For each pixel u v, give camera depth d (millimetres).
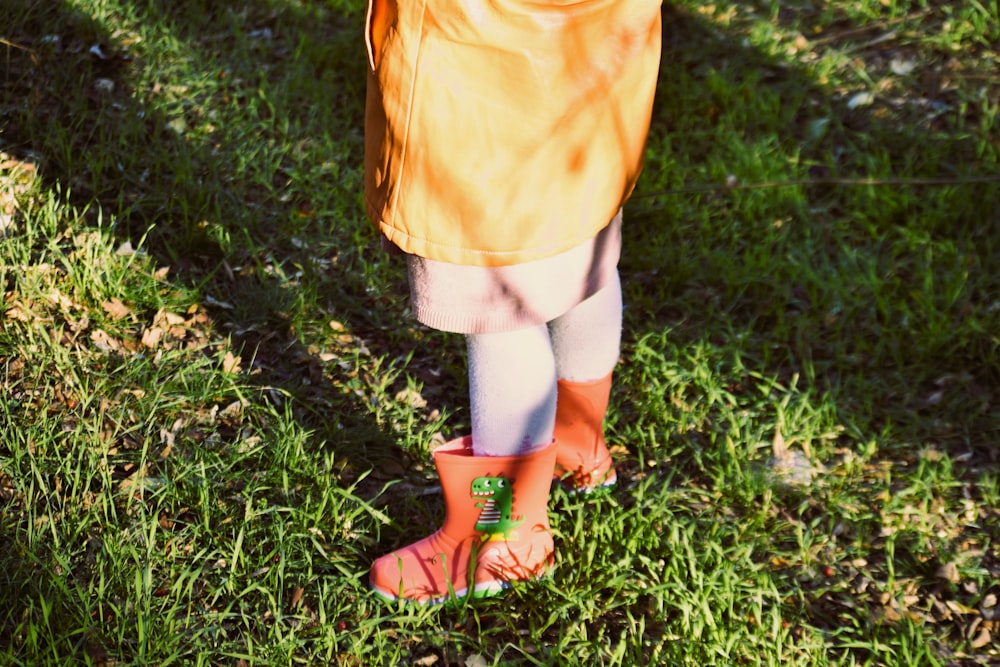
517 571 2494
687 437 3137
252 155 4223
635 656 2352
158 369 3078
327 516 2676
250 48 5047
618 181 2145
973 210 4113
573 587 2523
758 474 2949
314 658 2295
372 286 3713
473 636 2439
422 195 2016
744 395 3365
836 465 3074
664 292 3816
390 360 3400
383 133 2016
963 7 5668
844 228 4137
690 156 4605
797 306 3781
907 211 4191
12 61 4418
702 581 2502
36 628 2160
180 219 3795
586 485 2807
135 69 4609
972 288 3754
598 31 1949
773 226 4117
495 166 1961
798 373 3455
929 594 2645
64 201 3709
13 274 3273
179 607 2338
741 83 5066
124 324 3244
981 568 2719
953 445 3164
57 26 4672
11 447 2656
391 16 1900
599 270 2260
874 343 3594
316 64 5023
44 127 4055
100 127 4152
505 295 2121
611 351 2615
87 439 2736
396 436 3047
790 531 2832
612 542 2654
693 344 3535
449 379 3359
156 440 2854
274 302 3477
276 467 2779
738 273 3867
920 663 2426
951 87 5035
